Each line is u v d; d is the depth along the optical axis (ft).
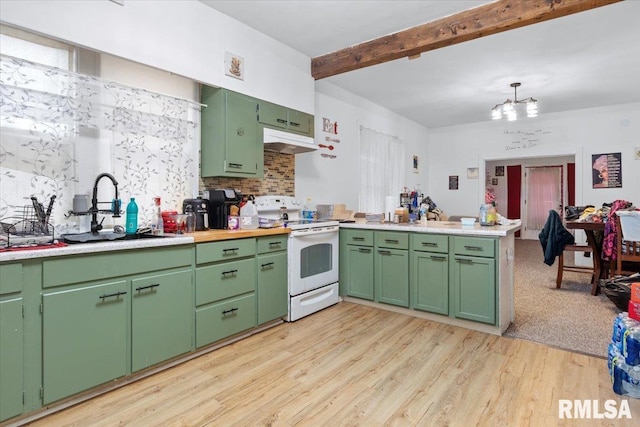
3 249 5.53
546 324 10.00
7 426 5.37
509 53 12.23
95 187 7.44
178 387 6.72
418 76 14.44
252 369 7.43
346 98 16.34
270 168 12.39
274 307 9.87
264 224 10.46
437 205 24.57
